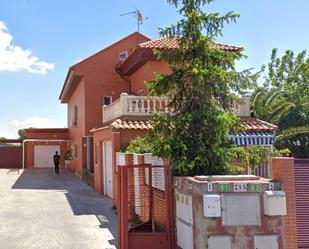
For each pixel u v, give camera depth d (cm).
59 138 4447
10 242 1154
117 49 3039
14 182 2962
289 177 888
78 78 3141
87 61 2984
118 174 1012
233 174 993
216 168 968
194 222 809
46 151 4656
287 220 885
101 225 1402
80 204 1903
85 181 3005
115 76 3012
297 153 2377
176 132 995
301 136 2377
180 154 966
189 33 983
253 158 1018
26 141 4525
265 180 820
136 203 1298
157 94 1027
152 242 966
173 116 1006
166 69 2275
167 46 1071
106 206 1847
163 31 996
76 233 1271
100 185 2297
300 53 3894
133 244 964
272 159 865
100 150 2314
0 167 4606
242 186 789
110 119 2242
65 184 2828
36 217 1557
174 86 1004
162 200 1033
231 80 993
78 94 3381
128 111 1942
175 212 970
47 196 2189
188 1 989
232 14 997
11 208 1775
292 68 3909
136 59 2352
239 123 1030
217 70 962
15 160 4656
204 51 980
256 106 2506
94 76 2983
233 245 779
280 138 2358
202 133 986
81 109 3177
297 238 897
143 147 1523
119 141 1850
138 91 2566
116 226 1383
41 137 4444
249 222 783
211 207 771
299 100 2978
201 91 974
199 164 952
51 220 1495
